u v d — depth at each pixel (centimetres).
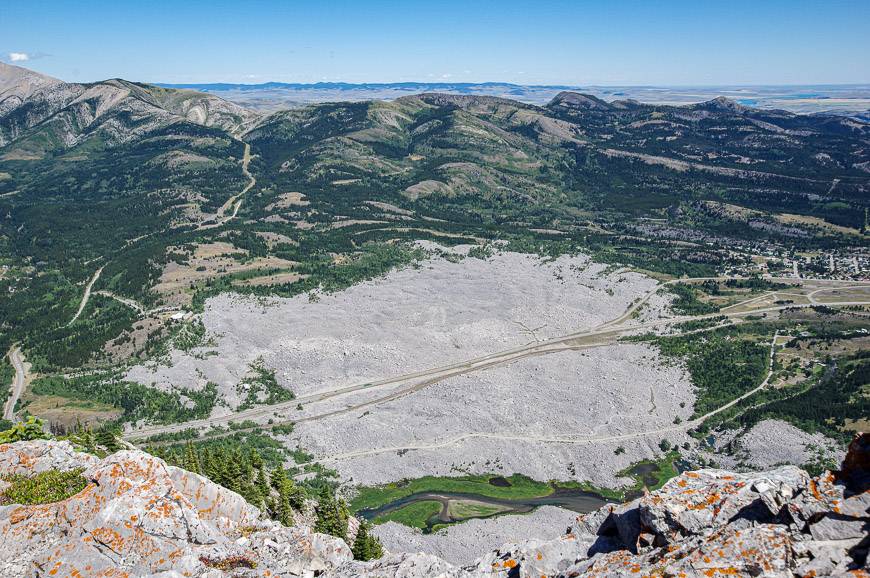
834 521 2620
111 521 4009
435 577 3631
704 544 2752
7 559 3772
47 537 3975
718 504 3084
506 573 3484
